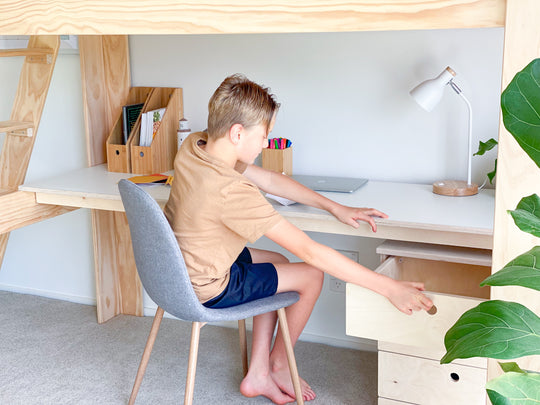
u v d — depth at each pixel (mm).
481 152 2139
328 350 2617
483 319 1068
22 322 2928
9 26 1832
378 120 2398
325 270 1670
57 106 2926
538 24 1215
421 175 2381
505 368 1082
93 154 2736
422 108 2320
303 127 2523
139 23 1645
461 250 1909
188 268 1792
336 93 2439
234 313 1812
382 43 2330
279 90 2529
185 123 2604
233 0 1516
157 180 2354
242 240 1799
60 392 2322
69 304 3139
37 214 2453
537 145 1019
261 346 2188
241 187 1691
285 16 1468
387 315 1639
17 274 3287
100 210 2816
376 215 1907
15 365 2523
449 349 1078
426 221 1850
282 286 1982
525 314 1062
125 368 2494
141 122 2572
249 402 2256
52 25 1773
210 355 2598
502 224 1317
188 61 2658
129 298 2977
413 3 1337
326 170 2523
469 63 2225
